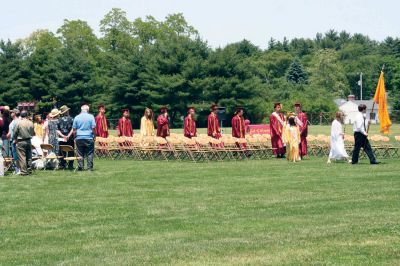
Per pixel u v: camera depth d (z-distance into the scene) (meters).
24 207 15.17
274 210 14.27
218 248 10.62
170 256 10.16
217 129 31.86
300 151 29.42
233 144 29.58
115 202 15.81
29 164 22.41
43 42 102.69
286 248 10.49
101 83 86.38
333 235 11.37
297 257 9.87
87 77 84.94
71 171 23.44
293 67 118.25
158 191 17.67
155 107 80.19
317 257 9.84
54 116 24.78
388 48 148.38
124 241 11.48
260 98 83.06
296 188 17.81
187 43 84.44
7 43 86.38
